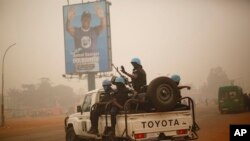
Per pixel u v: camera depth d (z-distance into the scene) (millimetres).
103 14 51750
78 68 52312
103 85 11242
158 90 9562
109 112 10117
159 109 9586
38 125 40094
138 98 9711
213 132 18109
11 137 26750
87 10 52531
